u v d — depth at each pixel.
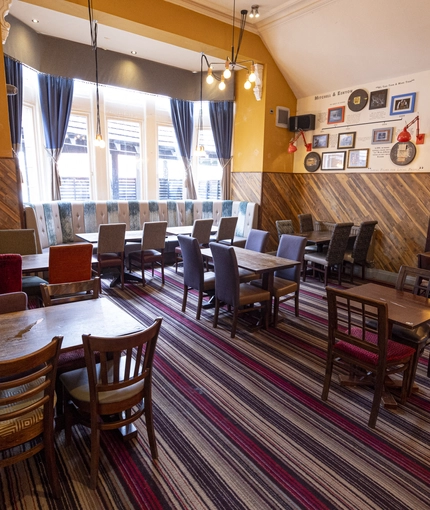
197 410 2.38
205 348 3.24
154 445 1.93
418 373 2.95
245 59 5.78
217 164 7.36
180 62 6.35
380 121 5.51
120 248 4.66
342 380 2.68
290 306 4.38
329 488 1.80
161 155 7.06
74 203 5.82
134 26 4.48
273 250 6.86
